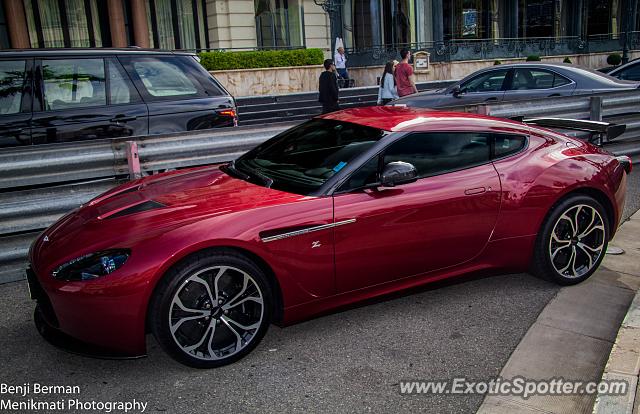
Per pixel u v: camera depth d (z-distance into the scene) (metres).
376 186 3.92
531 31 27.91
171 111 6.28
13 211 4.82
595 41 26.64
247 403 3.17
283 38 21.56
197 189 4.06
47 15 18.66
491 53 22.97
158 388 3.33
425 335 3.90
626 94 8.16
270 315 3.66
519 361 3.54
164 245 3.31
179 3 20.56
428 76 21.47
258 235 3.51
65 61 5.96
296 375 3.44
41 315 3.70
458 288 4.68
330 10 21.39
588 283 4.70
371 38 23.91
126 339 3.31
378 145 4.07
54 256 3.47
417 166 4.13
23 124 5.68
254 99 15.96
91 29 19.30
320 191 3.83
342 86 19.72
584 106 8.00
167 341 3.36
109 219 3.67
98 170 5.30
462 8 25.50
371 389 3.29
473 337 3.87
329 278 3.79
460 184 4.18
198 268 3.38
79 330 3.34
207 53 17.39
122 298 3.23
